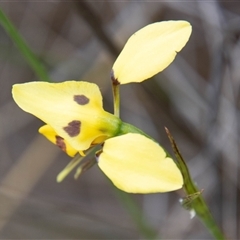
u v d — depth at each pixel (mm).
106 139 173
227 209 263
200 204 181
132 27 252
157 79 245
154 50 172
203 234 272
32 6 288
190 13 246
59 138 175
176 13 260
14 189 264
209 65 266
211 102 245
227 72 241
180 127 256
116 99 175
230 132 247
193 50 270
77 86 173
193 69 268
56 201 275
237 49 239
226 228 261
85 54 272
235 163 254
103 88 263
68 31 288
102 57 257
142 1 254
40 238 280
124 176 163
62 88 172
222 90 242
